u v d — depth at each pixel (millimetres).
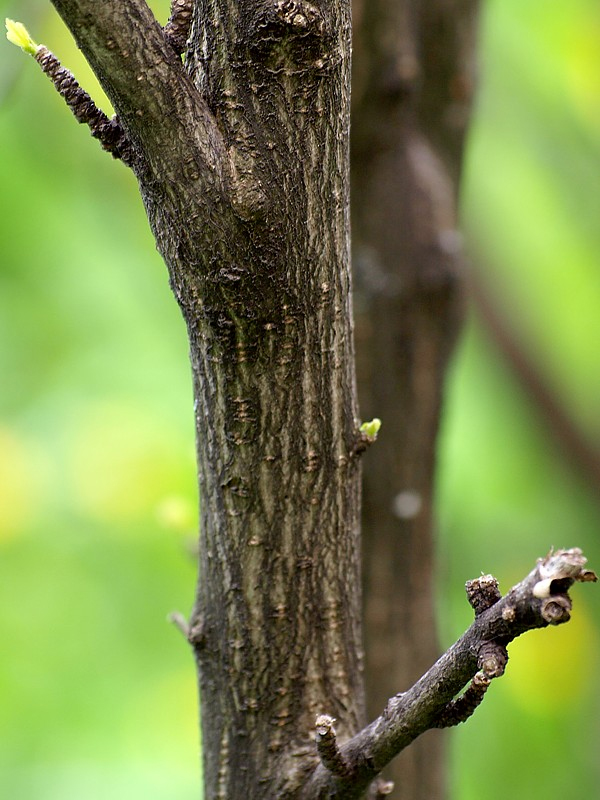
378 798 1055
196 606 1082
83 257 1876
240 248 1029
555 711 1888
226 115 1026
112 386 1861
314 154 1029
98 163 1793
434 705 1004
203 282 1035
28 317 1849
